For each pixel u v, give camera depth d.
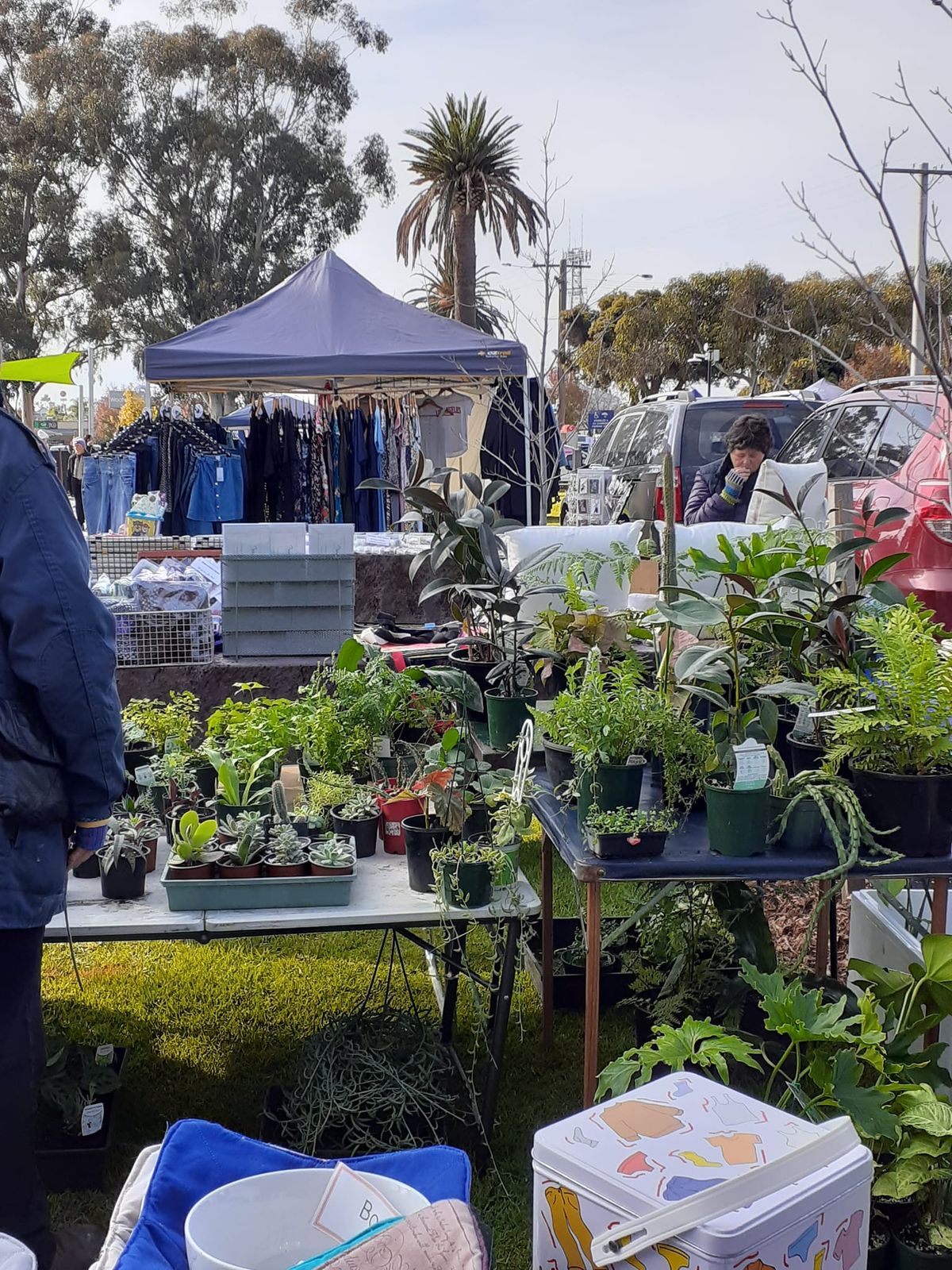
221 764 2.79
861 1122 1.84
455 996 2.95
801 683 2.15
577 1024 3.18
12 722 1.75
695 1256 1.23
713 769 2.11
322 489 9.66
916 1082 2.01
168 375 7.43
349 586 5.16
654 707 2.17
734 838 2.04
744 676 2.39
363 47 29.20
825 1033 1.91
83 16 29.00
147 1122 2.71
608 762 2.12
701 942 2.72
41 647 1.74
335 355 7.38
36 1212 1.87
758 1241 1.25
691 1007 2.64
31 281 29.39
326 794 2.80
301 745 3.03
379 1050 2.52
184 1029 3.18
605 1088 1.89
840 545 2.34
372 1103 2.39
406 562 6.26
